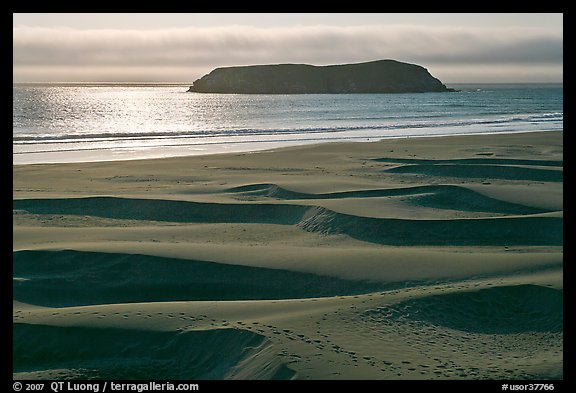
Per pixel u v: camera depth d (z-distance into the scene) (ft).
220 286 47.78
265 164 98.22
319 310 37.76
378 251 51.57
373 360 31.50
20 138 132.87
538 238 59.31
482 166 91.04
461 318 38.55
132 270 49.01
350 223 60.54
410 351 33.14
